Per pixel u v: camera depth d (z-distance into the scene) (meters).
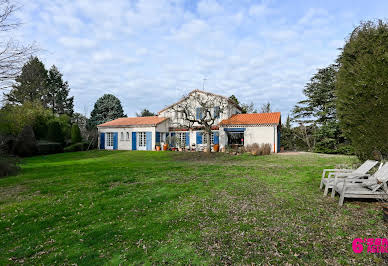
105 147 29.83
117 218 4.98
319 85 27.06
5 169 10.66
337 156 17.83
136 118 31.59
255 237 3.74
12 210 5.67
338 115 7.16
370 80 5.80
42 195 7.13
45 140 27.05
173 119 28.44
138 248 3.56
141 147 27.23
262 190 6.86
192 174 9.94
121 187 7.75
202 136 25.75
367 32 6.28
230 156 18.62
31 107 28.17
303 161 14.64
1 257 3.49
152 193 6.92
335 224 4.12
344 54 6.88
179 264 3.05
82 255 3.43
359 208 4.91
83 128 37.09
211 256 3.22
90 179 9.27
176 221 4.62
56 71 41.94
